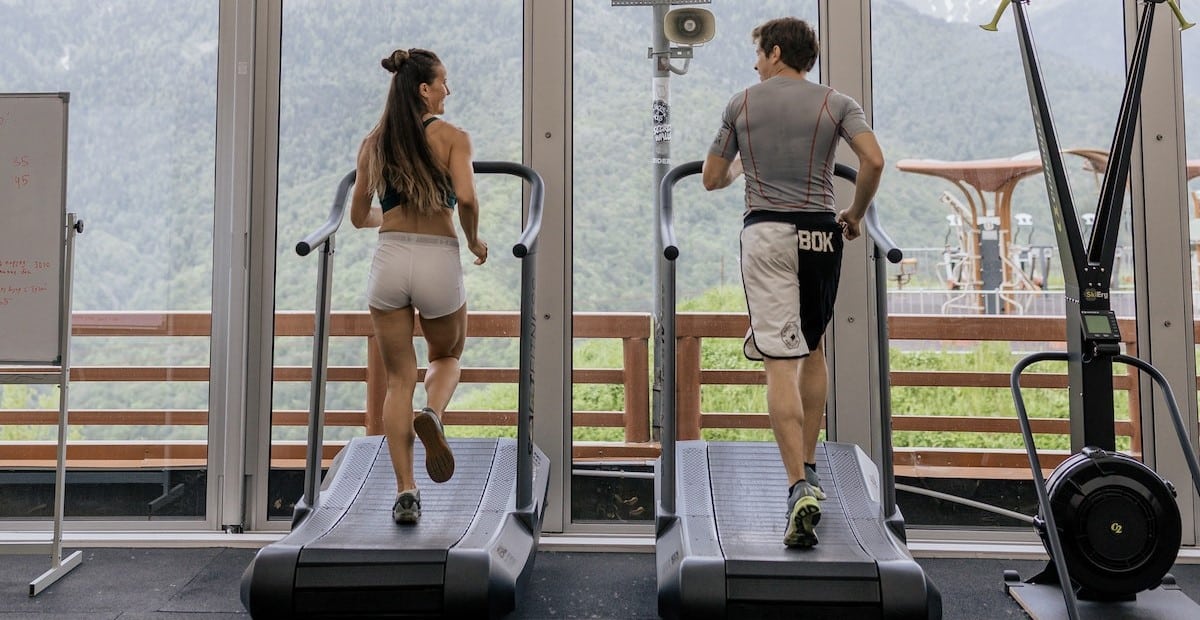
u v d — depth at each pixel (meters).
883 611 2.20
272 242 3.41
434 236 2.75
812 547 2.41
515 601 2.45
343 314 3.45
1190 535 3.22
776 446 3.13
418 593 2.32
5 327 2.92
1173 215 3.25
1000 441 3.32
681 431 3.40
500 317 3.42
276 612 2.31
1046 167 2.72
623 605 2.73
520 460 2.73
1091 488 2.48
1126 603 2.62
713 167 2.71
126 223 3.45
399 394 2.75
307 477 2.80
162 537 3.30
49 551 2.99
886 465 2.65
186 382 3.43
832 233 2.61
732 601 2.24
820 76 3.37
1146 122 3.27
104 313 3.44
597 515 3.39
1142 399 3.27
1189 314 3.24
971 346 3.34
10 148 2.93
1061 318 3.32
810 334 2.62
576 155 3.40
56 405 3.46
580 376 3.40
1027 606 2.63
